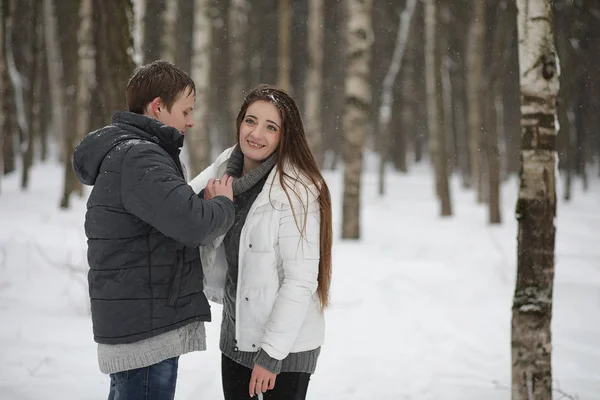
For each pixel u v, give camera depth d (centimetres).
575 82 1465
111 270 226
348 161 1121
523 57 325
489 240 1166
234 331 263
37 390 365
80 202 1517
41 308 557
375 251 996
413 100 2572
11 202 1452
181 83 246
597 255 1001
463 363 474
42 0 1759
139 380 230
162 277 229
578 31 1256
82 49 1284
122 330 224
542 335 318
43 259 735
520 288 324
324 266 257
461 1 1920
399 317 600
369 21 1105
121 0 568
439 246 1084
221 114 2497
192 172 1259
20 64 2192
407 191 2466
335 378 429
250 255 247
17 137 2327
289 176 248
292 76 2339
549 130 319
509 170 2961
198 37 1271
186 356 451
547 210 318
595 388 417
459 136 3052
